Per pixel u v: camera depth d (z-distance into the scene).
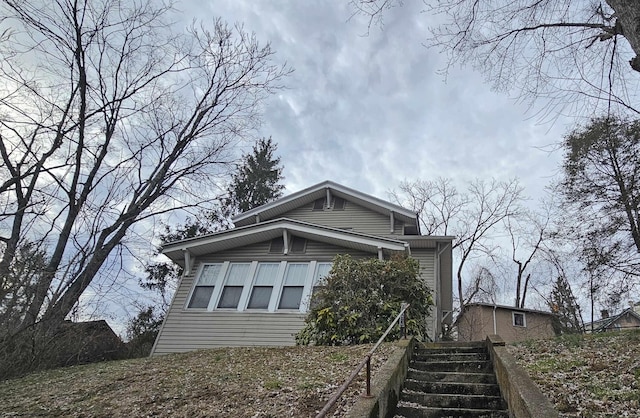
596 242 16.66
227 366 7.77
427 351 7.93
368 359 4.52
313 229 12.88
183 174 15.35
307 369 7.01
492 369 6.39
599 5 6.34
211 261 13.69
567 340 7.75
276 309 12.23
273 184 29.45
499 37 6.90
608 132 12.59
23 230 10.32
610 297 16.05
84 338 11.26
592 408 4.30
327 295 9.78
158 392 6.39
